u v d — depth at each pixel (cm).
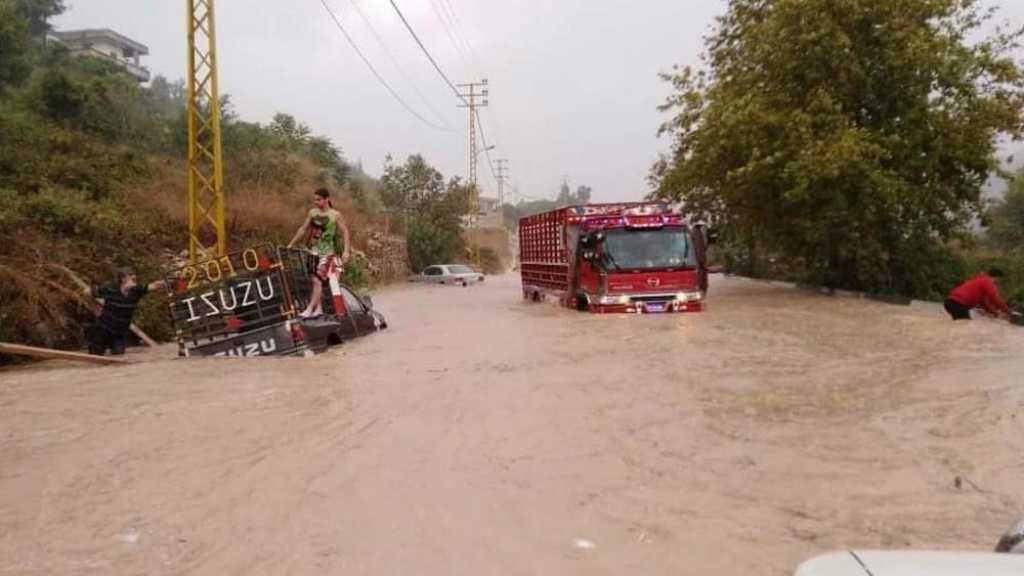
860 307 2070
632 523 515
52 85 2888
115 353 1377
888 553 255
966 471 611
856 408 820
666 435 725
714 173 2561
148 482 596
